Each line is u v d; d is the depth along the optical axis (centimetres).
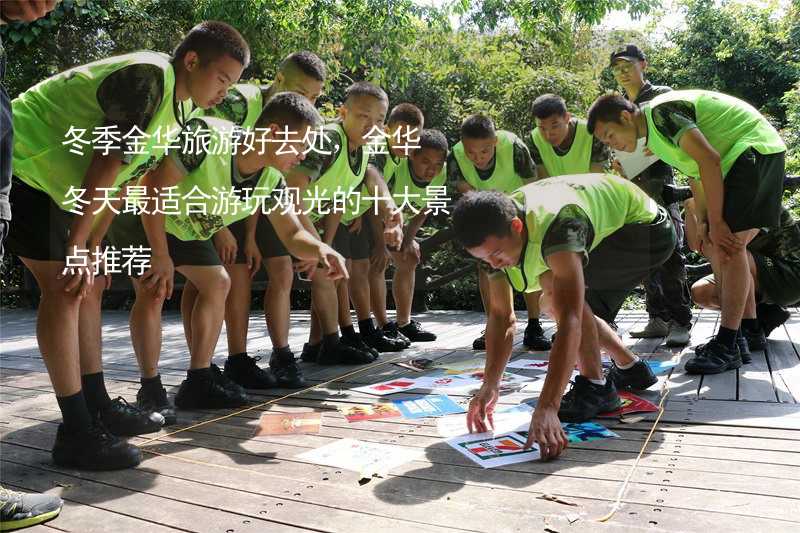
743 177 301
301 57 341
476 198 213
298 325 584
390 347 429
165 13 857
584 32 1020
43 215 218
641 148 380
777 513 167
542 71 806
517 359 378
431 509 180
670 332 399
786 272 354
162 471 220
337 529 170
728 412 252
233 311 333
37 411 308
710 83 1504
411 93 890
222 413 291
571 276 216
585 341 252
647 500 179
